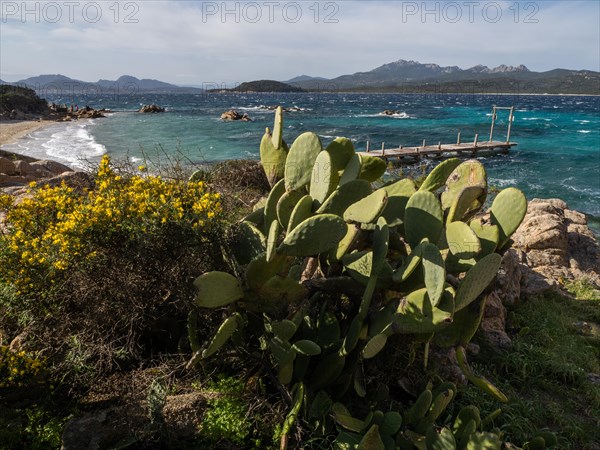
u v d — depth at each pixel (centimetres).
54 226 314
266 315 300
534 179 1933
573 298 586
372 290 279
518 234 738
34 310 304
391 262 325
